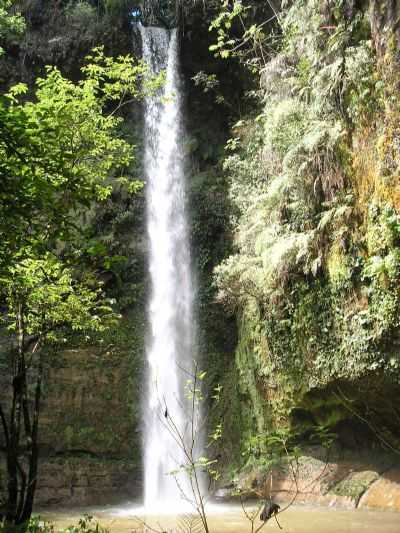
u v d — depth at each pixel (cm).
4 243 532
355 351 1058
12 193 476
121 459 1562
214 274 1738
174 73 1973
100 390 1603
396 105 959
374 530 927
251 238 1374
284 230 1230
